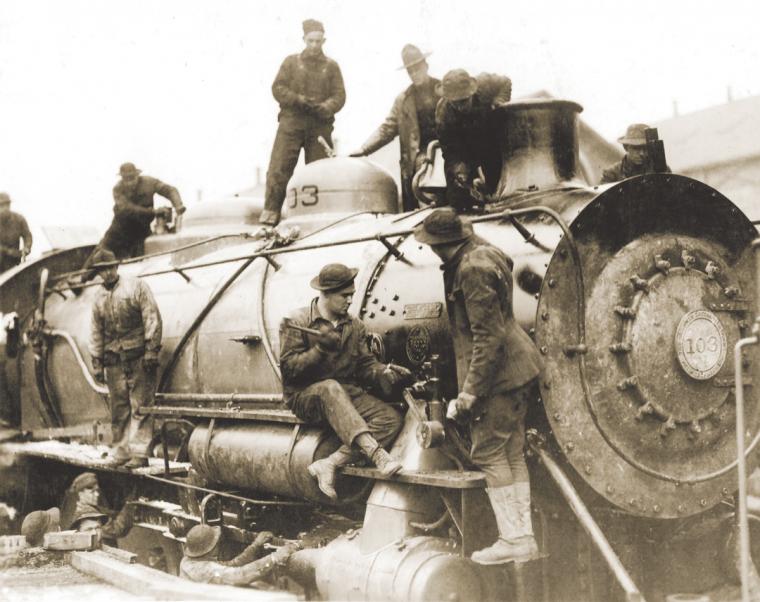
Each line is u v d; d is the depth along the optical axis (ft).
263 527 23.24
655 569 19.02
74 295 34.86
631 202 18.33
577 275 17.34
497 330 16.46
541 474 18.37
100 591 22.06
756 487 22.43
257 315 23.61
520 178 20.35
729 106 42.45
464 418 16.98
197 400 25.21
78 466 31.24
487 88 20.72
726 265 19.71
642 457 18.37
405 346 19.85
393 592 17.04
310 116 30.14
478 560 16.69
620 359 18.12
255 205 33.35
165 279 29.76
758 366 19.98
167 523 27.25
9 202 41.14
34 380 35.32
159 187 35.60
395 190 27.96
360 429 18.86
